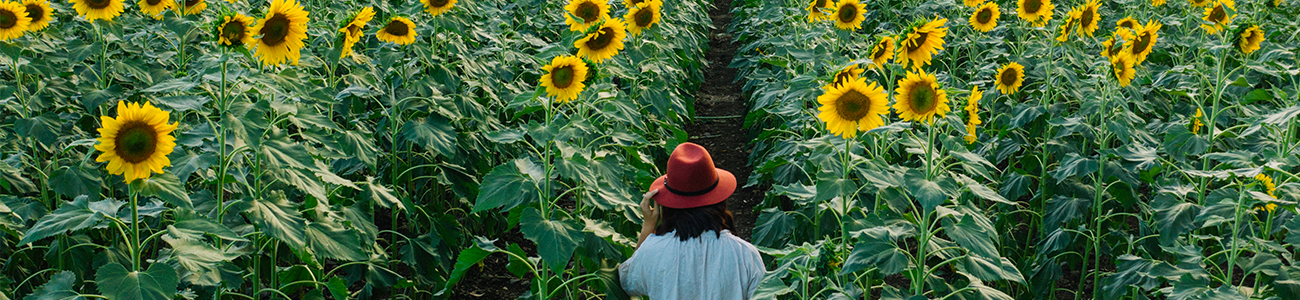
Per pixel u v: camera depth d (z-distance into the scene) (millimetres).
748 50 9164
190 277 3475
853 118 3246
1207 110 6066
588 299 4547
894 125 3107
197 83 3213
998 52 7055
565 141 3621
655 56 6633
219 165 3367
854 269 3100
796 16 7371
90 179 3699
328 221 3730
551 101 3830
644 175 4785
